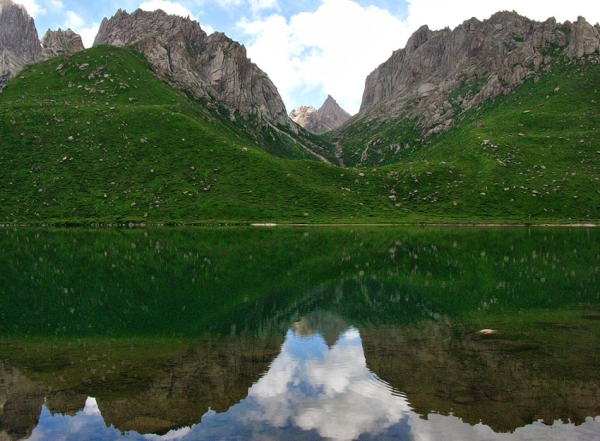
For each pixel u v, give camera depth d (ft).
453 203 550.77
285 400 51.19
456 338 74.95
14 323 88.94
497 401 50.11
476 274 151.02
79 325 87.40
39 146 572.92
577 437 42.06
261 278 145.48
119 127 629.92
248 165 599.16
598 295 113.19
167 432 44.16
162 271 156.97
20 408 49.65
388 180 625.41
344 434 42.98
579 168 598.34
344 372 59.52
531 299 109.19
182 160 590.96
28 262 173.68
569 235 327.06
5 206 472.44
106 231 361.71
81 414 48.08
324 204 540.93
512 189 565.12
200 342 75.36
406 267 169.48
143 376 58.95
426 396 51.37
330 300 111.65
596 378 55.98
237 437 42.45
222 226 444.14
